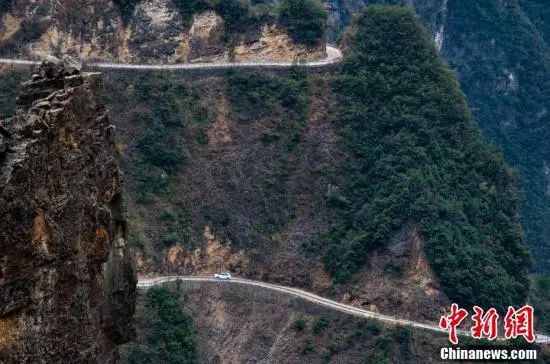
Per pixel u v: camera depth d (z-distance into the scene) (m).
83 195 62.66
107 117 68.88
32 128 57.97
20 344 56.38
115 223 68.94
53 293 58.66
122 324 69.31
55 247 58.66
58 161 60.25
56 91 64.12
